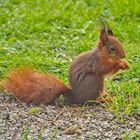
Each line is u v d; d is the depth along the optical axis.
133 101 13.66
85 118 12.73
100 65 13.48
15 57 16.17
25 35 18.12
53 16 19.61
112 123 12.53
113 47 13.59
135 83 14.84
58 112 12.98
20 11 20.08
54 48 17.41
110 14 20.33
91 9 20.53
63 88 13.64
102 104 13.43
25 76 13.77
